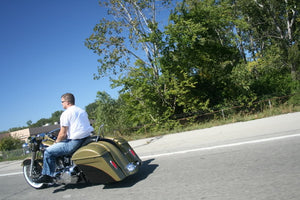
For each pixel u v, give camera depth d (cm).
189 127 1199
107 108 1586
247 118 1135
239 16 2400
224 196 340
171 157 643
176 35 1419
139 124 1490
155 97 1478
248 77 1561
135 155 511
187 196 364
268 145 582
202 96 1541
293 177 366
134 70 1508
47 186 560
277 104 1382
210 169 476
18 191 561
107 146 460
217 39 1838
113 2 1496
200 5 1550
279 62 2058
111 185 488
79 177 474
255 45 2892
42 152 530
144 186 446
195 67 1572
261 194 327
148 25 1431
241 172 428
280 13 2541
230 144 663
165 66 1460
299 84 1680
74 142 470
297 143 555
